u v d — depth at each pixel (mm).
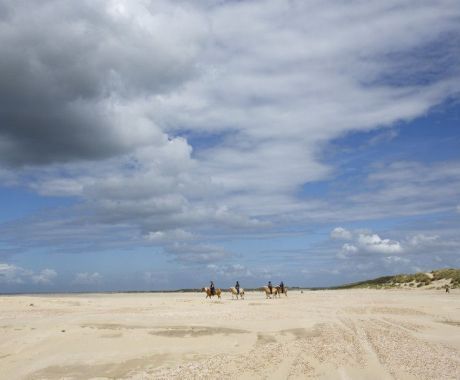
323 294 72438
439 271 89688
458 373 15461
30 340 20453
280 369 15875
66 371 16156
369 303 44906
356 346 20062
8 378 15406
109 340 20641
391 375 15172
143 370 16297
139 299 59031
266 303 46250
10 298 52875
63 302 46250
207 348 19578
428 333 25219
